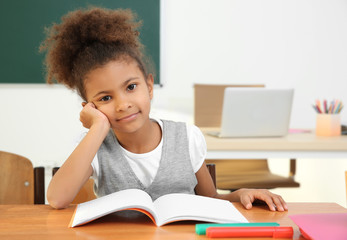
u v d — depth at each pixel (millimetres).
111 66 885
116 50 907
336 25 3283
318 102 2010
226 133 1819
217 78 3279
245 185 2037
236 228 616
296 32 3277
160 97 3227
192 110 3256
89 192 1111
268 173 2270
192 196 805
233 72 3283
